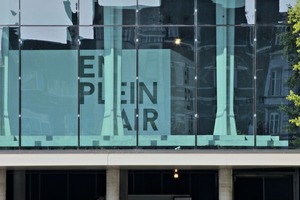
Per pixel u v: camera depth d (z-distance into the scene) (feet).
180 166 107.55
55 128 103.60
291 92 101.30
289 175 121.80
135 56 103.60
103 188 126.72
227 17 103.40
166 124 103.40
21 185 121.90
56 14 103.76
